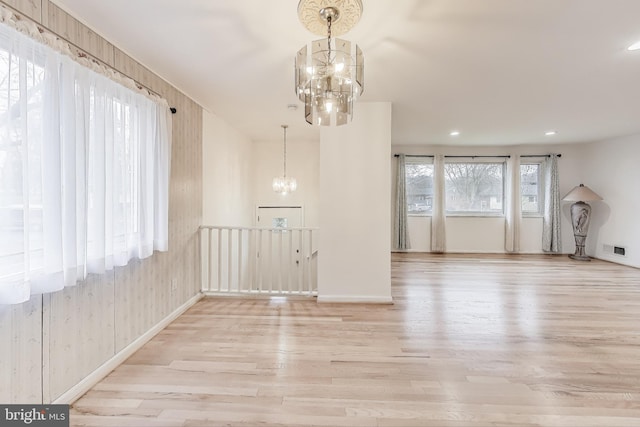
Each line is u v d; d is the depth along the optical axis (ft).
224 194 14.21
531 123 14.24
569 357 7.36
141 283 8.03
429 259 19.03
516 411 5.49
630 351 7.63
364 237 11.17
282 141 19.03
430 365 7.01
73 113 5.42
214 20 6.06
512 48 7.11
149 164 7.97
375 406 5.62
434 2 5.45
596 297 11.87
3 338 4.65
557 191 20.03
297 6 5.51
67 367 5.74
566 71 8.40
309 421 5.25
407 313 10.21
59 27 5.52
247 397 5.87
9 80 4.41
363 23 6.09
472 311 10.40
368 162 11.09
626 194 17.31
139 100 7.55
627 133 16.55
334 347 7.86
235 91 10.05
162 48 7.18
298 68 5.87
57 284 5.11
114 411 5.49
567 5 5.55
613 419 5.28
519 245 20.74
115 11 5.75
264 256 19.24
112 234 6.58
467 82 9.18
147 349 7.75
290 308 10.72
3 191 4.37
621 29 6.31
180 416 5.35
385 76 8.71
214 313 10.25
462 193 21.24
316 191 19.02
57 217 5.10
